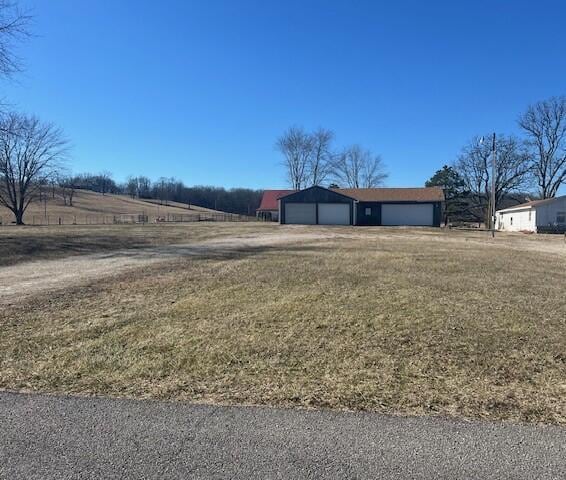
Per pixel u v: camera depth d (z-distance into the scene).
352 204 45.03
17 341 4.89
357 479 2.37
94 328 5.41
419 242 20.91
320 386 3.62
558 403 3.30
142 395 3.46
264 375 3.87
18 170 47.78
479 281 8.75
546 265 12.16
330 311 6.13
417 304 6.53
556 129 48.19
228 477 2.40
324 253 14.62
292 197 45.25
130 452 2.63
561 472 2.42
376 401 3.33
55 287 8.27
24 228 31.08
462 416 3.08
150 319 5.83
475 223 57.06
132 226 35.50
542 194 50.03
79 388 3.60
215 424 2.96
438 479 2.37
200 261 12.38
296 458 2.56
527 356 4.37
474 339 4.88
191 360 4.26
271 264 11.45
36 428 2.92
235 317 5.89
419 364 4.14
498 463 2.50
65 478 2.40
